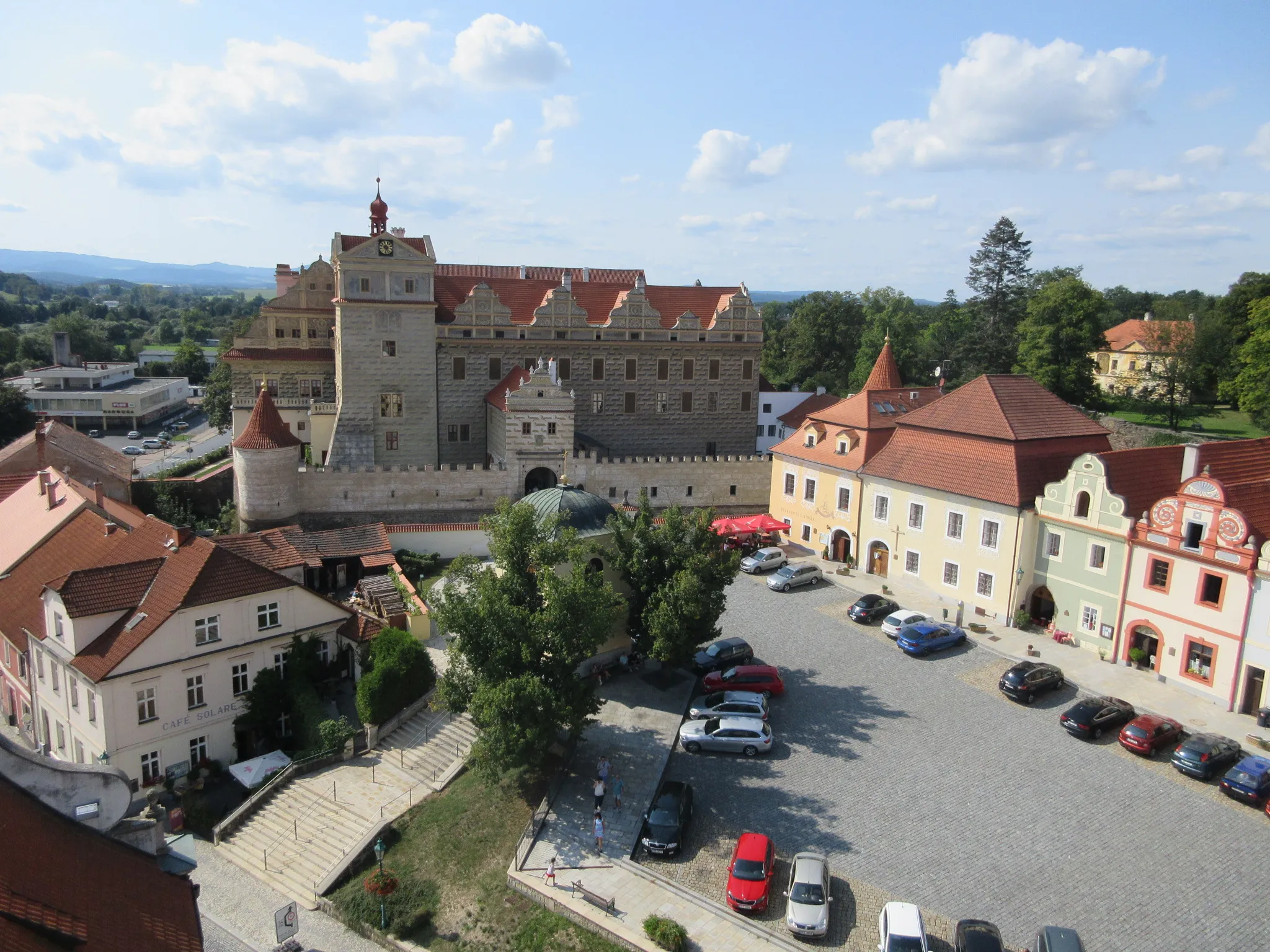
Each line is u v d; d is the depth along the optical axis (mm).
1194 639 46719
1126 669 50125
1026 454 57188
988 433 58719
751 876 32312
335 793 42781
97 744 43906
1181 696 46812
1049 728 44406
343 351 84500
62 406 155375
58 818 22422
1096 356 140000
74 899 20156
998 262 111375
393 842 38844
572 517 50438
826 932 30469
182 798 44312
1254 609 43781
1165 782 39594
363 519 76812
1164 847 35125
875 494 66375
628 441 95688
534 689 37031
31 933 17875
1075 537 52906
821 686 49000
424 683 49000
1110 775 40156
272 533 58312
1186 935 30531
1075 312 100500
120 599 46781
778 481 77375
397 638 48875
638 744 43406
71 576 46312
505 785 40875
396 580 61250
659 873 34438
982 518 57594
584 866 35000
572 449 81375
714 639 49781
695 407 97125
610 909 32281
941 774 40500
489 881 35250
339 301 83562
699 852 35469
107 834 23281
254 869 39344
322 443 94688
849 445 69688
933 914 31516
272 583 48906
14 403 122562
